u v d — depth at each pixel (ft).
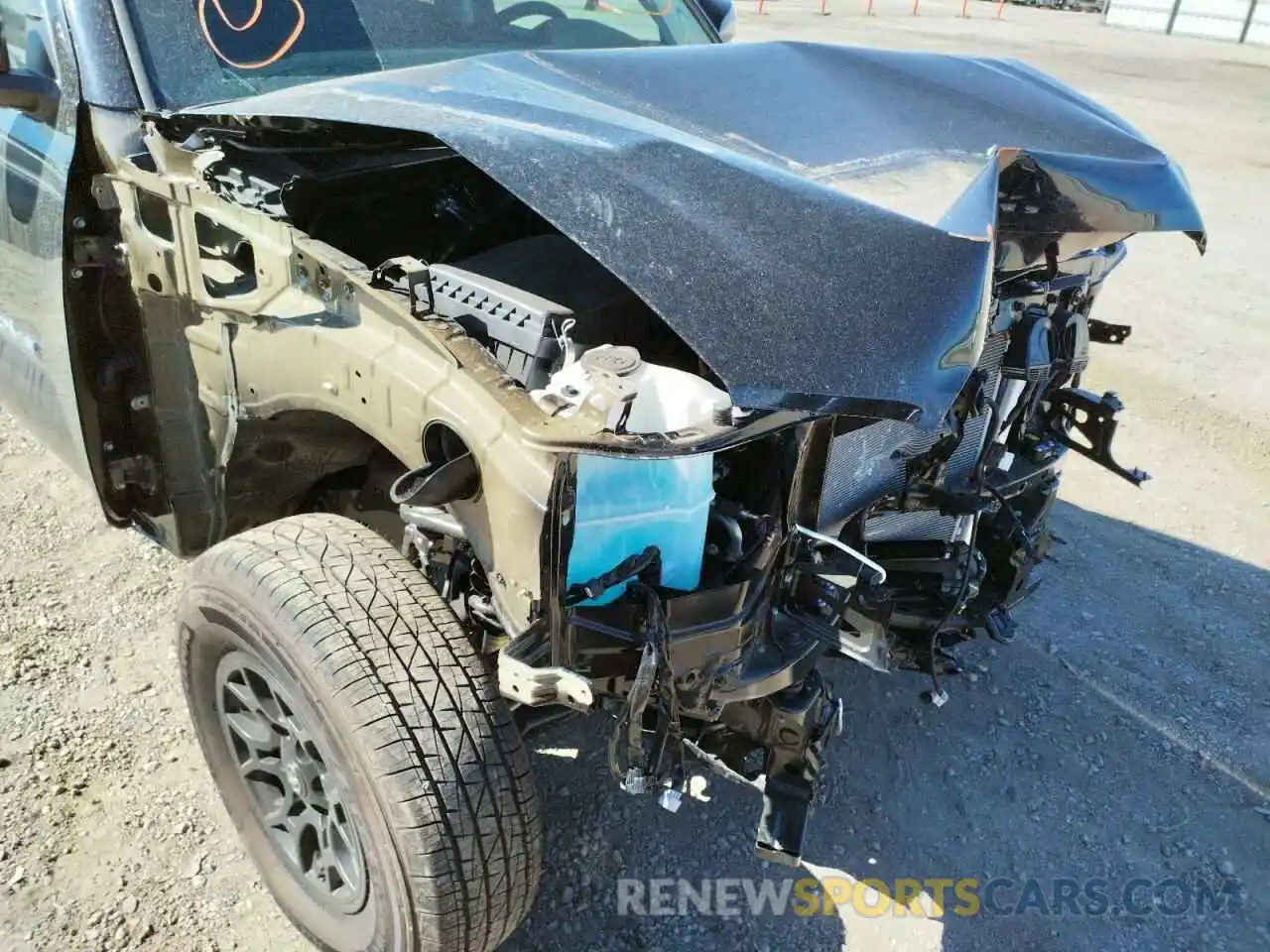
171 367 7.88
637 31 10.79
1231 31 77.97
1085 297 8.96
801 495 6.45
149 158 7.63
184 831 8.02
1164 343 19.66
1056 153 7.32
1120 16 86.48
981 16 88.84
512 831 5.84
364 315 6.16
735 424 5.38
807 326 5.42
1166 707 10.23
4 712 8.93
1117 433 15.97
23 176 8.39
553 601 5.31
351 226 7.84
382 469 8.21
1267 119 43.04
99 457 8.63
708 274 5.43
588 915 7.67
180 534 8.71
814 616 6.83
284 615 5.84
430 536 6.89
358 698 5.57
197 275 7.17
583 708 5.32
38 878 7.52
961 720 9.90
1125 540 13.11
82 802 8.17
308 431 7.54
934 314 5.71
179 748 8.76
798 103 7.13
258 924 7.36
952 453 7.47
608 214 5.53
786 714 6.54
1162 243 26.04
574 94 6.64
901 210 6.13
